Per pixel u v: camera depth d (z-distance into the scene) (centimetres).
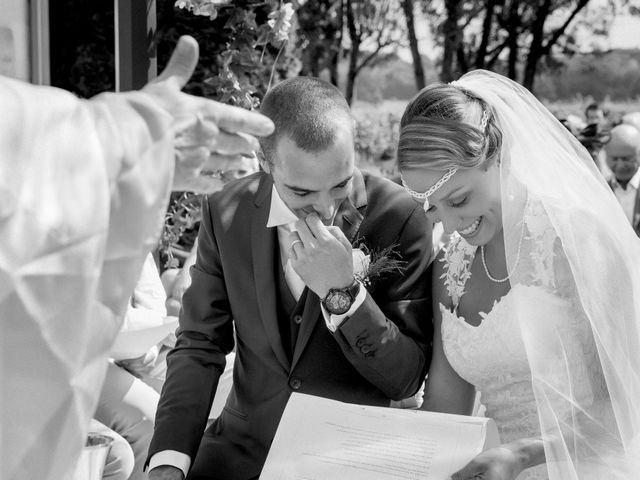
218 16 514
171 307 452
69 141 100
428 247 263
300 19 921
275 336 255
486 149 232
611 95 961
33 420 98
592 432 229
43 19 450
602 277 229
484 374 253
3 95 98
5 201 94
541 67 966
